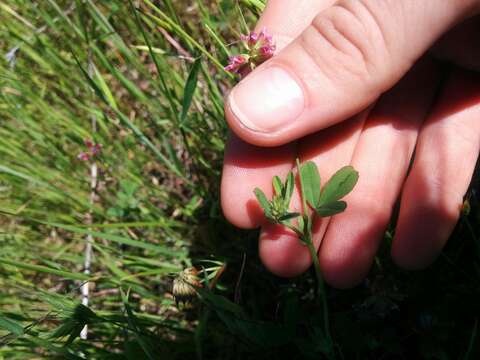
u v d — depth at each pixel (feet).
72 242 0.45
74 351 0.34
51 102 0.50
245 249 0.40
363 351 0.35
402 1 0.28
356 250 0.35
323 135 0.35
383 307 0.34
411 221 0.34
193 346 0.35
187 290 0.34
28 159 0.46
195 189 0.43
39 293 0.34
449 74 0.37
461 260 0.37
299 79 0.29
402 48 0.29
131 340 0.34
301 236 0.30
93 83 0.39
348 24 0.28
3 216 0.46
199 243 0.43
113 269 0.40
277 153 0.34
